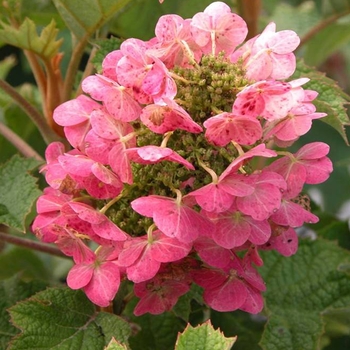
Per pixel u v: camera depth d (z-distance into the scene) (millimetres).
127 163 377
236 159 364
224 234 373
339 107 478
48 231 411
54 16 630
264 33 410
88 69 560
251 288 414
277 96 365
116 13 555
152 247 376
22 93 752
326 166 402
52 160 438
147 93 371
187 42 406
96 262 400
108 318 438
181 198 372
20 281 562
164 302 415
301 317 553
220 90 376
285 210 395
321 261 578
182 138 379
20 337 423
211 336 358
